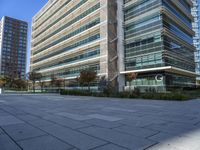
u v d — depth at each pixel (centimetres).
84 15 4991
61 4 6375
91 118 815
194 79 4894
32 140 473
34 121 736
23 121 735
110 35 4072
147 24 3769
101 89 3691
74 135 522
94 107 1294
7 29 10938
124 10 4388
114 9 4291
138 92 2641
